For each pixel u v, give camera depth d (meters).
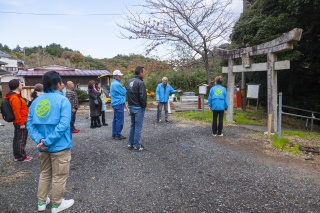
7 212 3.01
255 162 4.78
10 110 4.66
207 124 8.63
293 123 11.33
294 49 11.12
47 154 2.90
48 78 2.85
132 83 5.34
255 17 10.77
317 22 9.69
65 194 3.47
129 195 3.44
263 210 3.04
